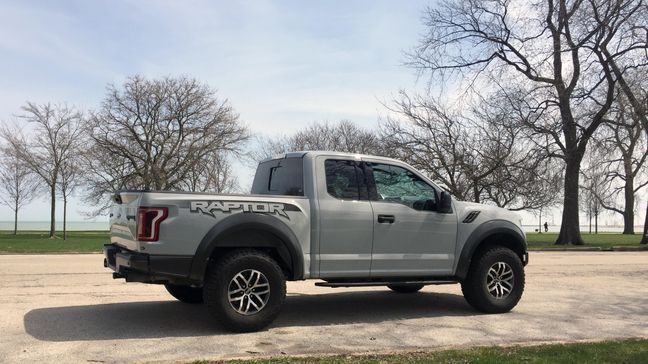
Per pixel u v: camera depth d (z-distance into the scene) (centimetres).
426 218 781
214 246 654
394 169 788
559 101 3133
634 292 1056
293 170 757
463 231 809
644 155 3981
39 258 1783
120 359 542
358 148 4478
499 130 3250
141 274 643
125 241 702
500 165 3216
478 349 586
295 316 784
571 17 3000
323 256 714
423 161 3425
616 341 627
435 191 802
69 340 618
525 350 578
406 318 779
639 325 742
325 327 711
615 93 3180
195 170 4234
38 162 4238
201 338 636
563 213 3278
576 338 662
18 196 5078
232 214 663
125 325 698
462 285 832
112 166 4119
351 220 730
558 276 1339
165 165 4125
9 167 4675
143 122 4119
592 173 3934
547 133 3052
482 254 825
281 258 701
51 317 743
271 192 789
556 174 3366
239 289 662
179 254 637
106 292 970
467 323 747
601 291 1067
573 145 3169
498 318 785
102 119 4231
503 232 836
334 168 744
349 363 523
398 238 760
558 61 3089
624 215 6222
